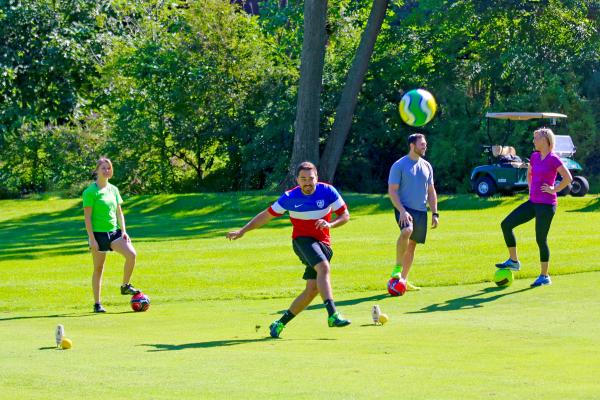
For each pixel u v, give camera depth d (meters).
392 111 46.94
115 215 15.83
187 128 46.88
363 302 15.03
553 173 15.95
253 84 47.19
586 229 25.55
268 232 28.73
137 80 47.34
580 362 8.50
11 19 47.06
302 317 13.46
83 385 7.77
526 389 7.12
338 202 11.59
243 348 10.13
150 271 20.12
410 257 16.22
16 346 10.80
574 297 14.32
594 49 46.06
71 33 48.19
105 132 48.62
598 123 45.06
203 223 33.62
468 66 46.94
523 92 45.34
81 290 18.00
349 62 47.56
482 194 38.41
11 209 41.62
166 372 8.42
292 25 52.09
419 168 16.14
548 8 45.44
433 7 47.38
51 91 48.97
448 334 10.77
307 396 7.03
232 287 18.09
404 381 7.62
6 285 18.58
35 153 49.19
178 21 48.84
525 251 21.12
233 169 48.19
